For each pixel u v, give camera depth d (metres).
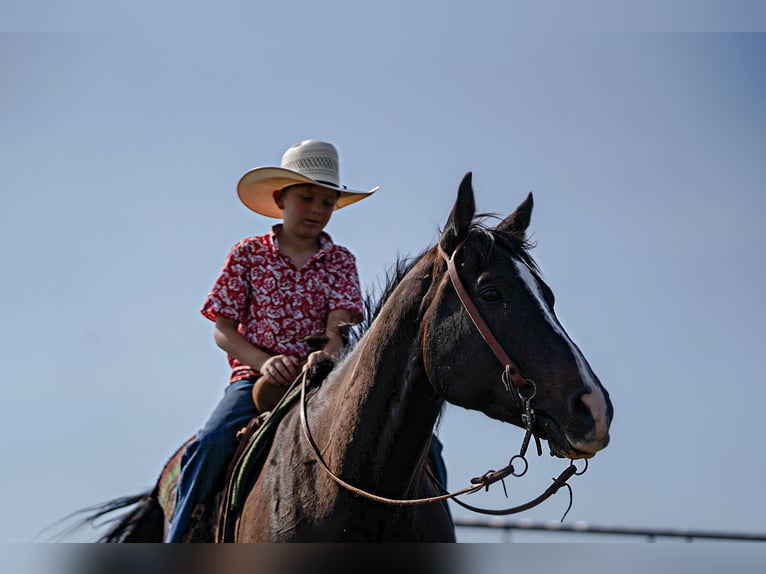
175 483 8.94
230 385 8.70
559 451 5.99
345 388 7.03
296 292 8.77
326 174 9.01
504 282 6.29
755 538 15.19
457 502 6.38
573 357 6.04
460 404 6.37
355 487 6.68
